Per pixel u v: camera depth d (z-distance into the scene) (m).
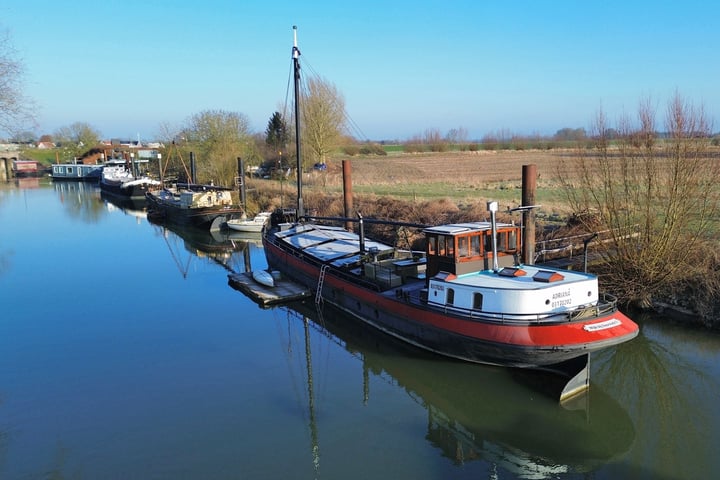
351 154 111.88
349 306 26.39
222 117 92.88
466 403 18.17
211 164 84.19
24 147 178.75
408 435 15.98
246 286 32.16
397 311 22.09
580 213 28.44
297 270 32.56
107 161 140.88
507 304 17.66
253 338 24.31
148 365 21.23
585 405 17.38
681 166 22.38
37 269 39.44
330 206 50.69
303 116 80.62
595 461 14.48
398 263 25.83
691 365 19.45
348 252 31.41
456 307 19.16
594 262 25.53
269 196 66.06
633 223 24.77
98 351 22.83
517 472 14.05
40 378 20.11
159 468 14.24
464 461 14.62
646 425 16.12
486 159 94.31
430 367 20.36
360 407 17.73
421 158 100.94
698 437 15.30
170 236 54.91
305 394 18.62
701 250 23.33
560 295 17.77
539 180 55.16
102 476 13.94
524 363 17.78
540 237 30.28
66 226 61.97
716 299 21.94
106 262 41.94
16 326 26.30
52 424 16.70
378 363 21.59
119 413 17.34
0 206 83.25
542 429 16.31
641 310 24.16
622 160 24.31
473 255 20.44
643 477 13.57
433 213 39.28
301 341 23.89
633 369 19.84
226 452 14.97
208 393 18.72
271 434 15.94
